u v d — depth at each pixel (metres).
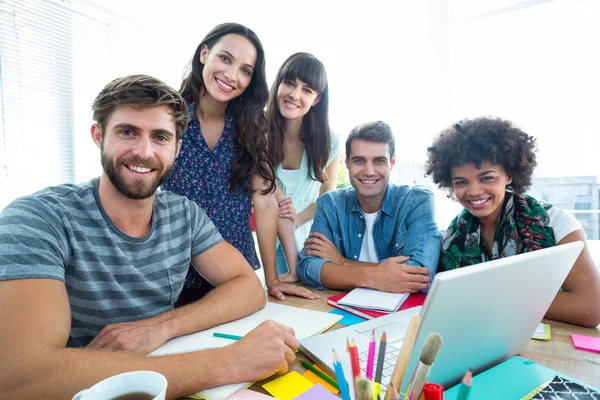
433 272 1.19
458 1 2.33
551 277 0.58
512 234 1.07
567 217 1.01
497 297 0.51
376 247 1.42
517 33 2.17
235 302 0.89
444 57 2.33
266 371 0.61
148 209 0.90
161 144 0.84
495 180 1.04
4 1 2.06
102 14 2.56
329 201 1.47
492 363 0.61
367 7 2.52
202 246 1.02
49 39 2.28
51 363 0.56
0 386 0.55
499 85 2.24
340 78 2.61
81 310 0.85
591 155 2.02
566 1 2.02
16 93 2.13
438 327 0.46
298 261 1.47
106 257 0.86
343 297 1.05
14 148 2.13
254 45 1.26
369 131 1.29
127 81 0.81
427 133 2.42
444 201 2.42
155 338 0.74
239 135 1.33
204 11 3.00
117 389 0.44
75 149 2.44
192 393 0.58
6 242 0.69
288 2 2.76
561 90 2.07
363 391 0.32
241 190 1.34
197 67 1.30
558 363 0.66
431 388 0.39
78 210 0.84
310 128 1.73
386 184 1.38
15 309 0.61
